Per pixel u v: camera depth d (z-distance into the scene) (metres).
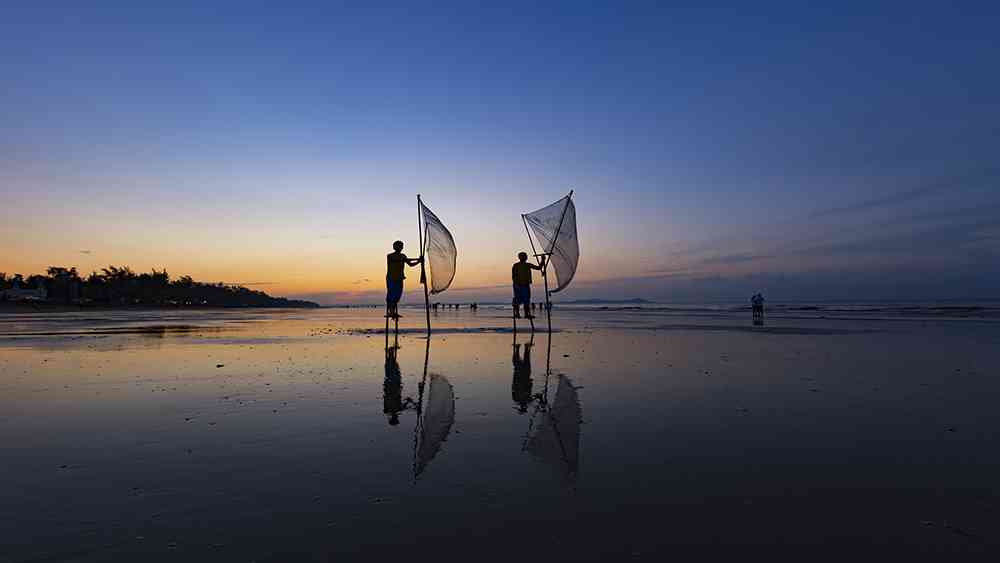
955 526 2.72
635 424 4.81
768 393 6.20
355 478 3.43
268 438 4.36
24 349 11.40
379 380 7.29
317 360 9.57
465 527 2.72
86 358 9.75
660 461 3.75
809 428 4.63
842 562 2.37
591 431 4.55
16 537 2.61
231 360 9.51
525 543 2.54
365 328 20.16
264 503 3.03
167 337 15.04
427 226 14.93
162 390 6.50
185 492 3.18
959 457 3.81
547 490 3.22
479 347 11.95
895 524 2.75
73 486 3.28
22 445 4.14
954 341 12.66
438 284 15.31
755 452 3.94
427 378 7.47
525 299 16.58
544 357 9.93
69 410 5.38
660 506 2.97
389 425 4.80
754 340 13.25
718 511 2.90
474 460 3.79
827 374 7.61
